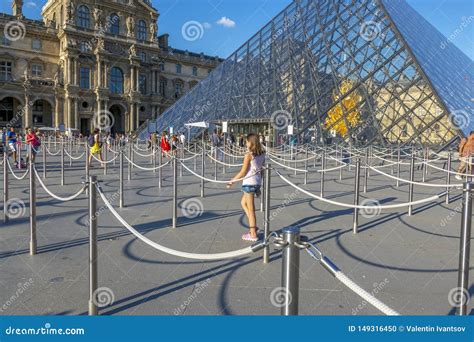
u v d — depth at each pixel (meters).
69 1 79.50
